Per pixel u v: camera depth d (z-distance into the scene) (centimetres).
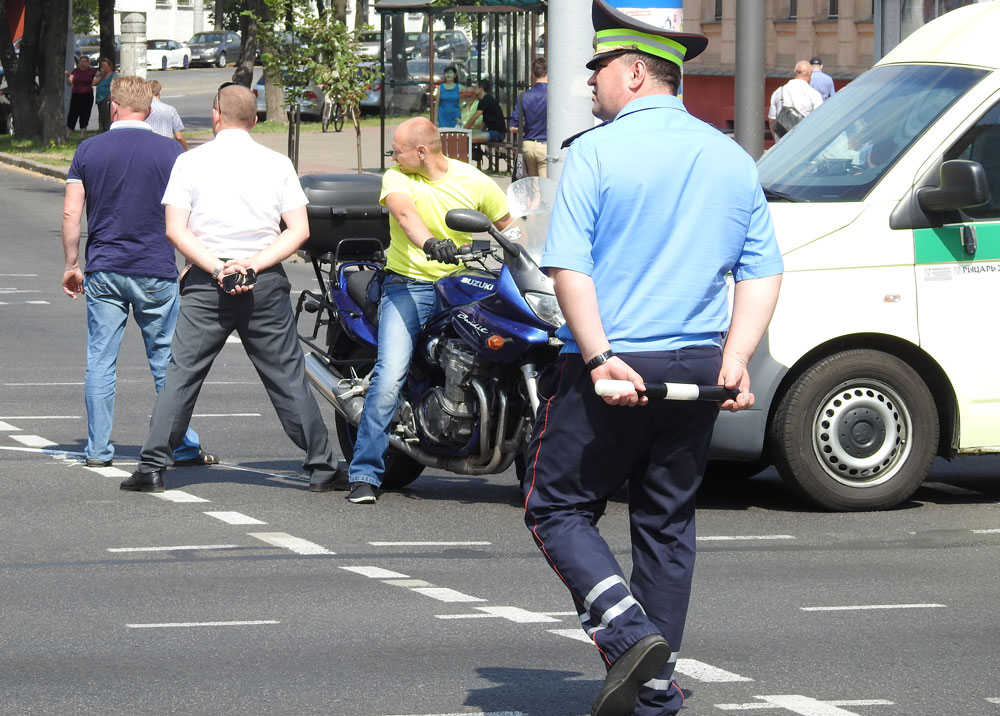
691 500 1110
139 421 2603
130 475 2155
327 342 2272
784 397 1964
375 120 10262
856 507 1989
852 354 1958
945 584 1631
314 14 6556
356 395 2131
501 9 6606
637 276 1077
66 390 2870
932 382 2014
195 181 2017
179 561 1708
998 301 1986
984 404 1997
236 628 1438
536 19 6650
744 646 1392
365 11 12912
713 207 1084
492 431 1944
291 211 2033
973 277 1981
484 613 1500
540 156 4647
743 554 1767
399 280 2000
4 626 1439
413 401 2019
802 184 2053
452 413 1947
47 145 9069
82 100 10000
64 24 9131
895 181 1981
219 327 2041
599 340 1048
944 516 1978
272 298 2038
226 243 2023
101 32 9738
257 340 2053
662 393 1041
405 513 1978
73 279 2233
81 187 2205
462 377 1939
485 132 6988
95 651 1359
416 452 2017
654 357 1075
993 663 1343
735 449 1961
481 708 1207
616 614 1048
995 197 1998
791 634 1434
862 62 7056
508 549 1786
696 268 1080
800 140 2150
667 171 1077
